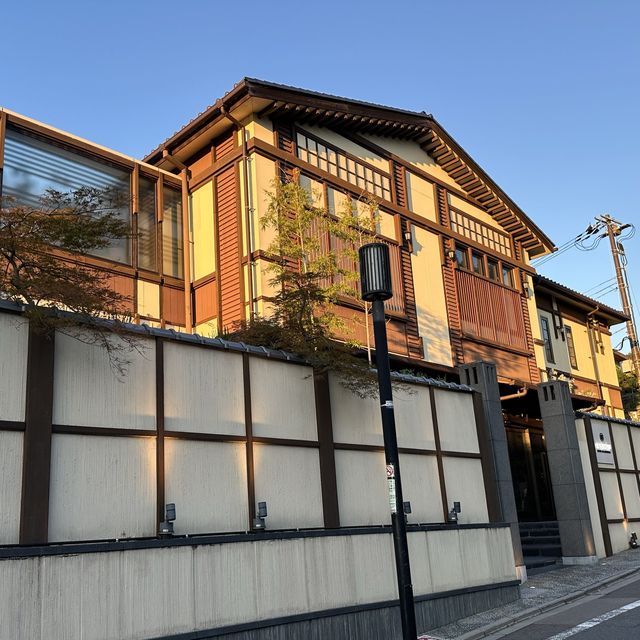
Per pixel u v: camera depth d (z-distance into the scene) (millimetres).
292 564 8711
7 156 13875
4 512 6574
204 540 7742
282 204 13922
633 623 9680
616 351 37406
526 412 23391
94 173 15516
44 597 6289
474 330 21516
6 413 6773
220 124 16953
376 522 10688
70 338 7465
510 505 13898
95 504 7289
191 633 7355
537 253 26250
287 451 9609
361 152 19859
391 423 8000
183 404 8422
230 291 16266
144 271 16047
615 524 18625
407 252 20031
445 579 11102
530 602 12102
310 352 10102
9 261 7145
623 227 36781
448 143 22125
